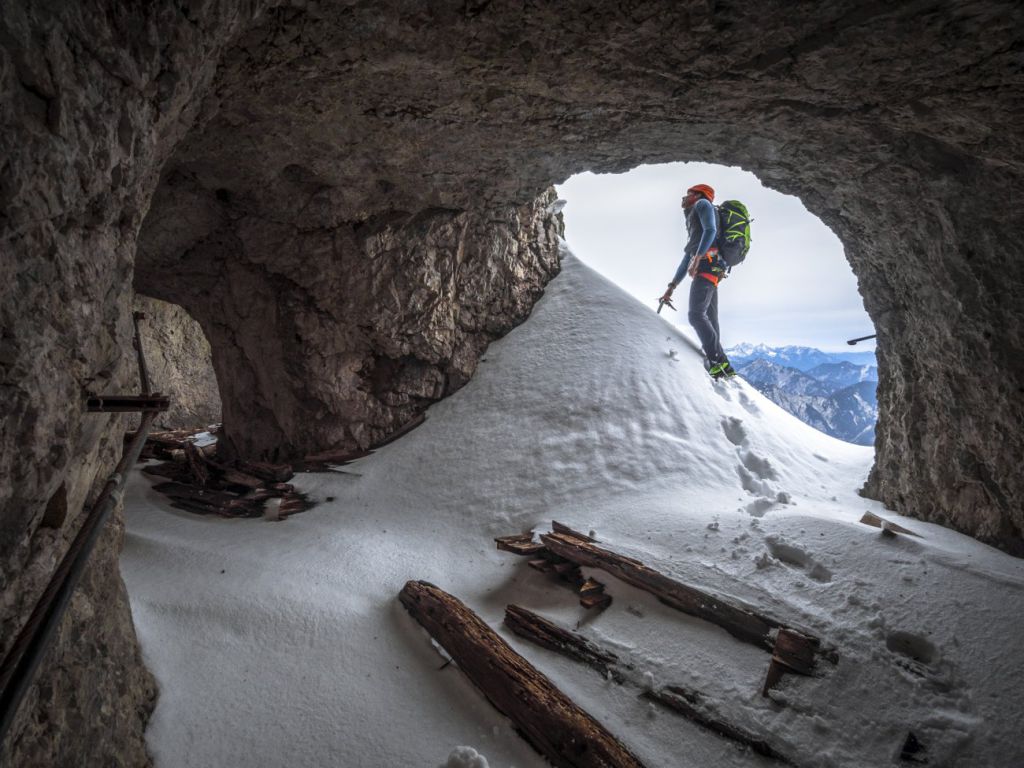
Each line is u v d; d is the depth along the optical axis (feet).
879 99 10.43
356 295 19.54
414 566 14.34
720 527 13.71
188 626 10.99
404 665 10.85
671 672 10.28
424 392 21.45
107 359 6.52
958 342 12.96
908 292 14.73
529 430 19.20
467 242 20.86
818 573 11.83
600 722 9.48
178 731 8.77
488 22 9.30
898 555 11.60
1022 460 11.93
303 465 20.31
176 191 16.29
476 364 22.33
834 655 9.80
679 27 9.19
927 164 11.89
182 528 15.92
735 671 10.10
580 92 11.68
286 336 20.20
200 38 6.67
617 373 20.36
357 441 20.84
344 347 20.38
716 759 8.93
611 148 14.96
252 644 10.77
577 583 13.34
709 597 11.37
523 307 23.54
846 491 17.70
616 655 10.81
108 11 5.02
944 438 13.96
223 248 19.20
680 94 11.40
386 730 9.31
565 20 9.21
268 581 12.65
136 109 5.82
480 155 15.61
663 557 13.07
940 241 12.78
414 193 17.98
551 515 16.29
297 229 18.21
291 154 14.96
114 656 8.01
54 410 5.09
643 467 17.30
